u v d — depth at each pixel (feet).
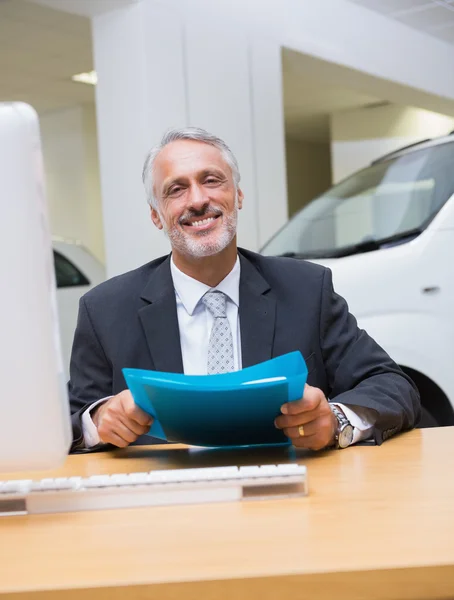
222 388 3.42
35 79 24.02
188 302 5.32
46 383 2.74
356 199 11.06
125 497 3.04
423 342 9.43
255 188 16.61
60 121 28.94
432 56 22.66
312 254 10.61
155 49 14.28
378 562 2.26
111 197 14.69
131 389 3.68
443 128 29.12
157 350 5.09
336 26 18.95
